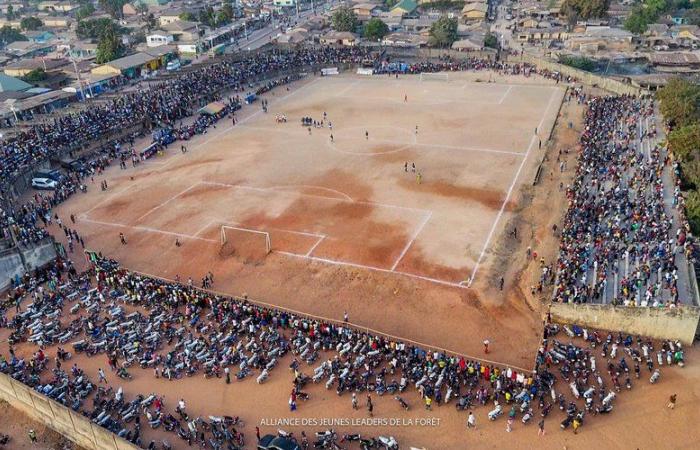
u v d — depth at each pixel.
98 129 114.75
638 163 89.44
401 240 75.62
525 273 67.31
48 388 50.00
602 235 69.31
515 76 160.75
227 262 72.88
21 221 82.50
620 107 120.88
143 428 47.00
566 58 168.38
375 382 50.75
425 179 94.31
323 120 127.38
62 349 56.19
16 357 55.72
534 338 56.72
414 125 122.31
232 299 64.44
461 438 44.94
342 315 61.69
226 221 82.75
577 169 91.81
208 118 127.88
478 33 194.38
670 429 44.69
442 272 68.25
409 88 152.12
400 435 45.38
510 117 125.62
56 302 63.25
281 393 50.31
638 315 54.16
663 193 79.25
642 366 51.31
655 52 173.00
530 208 83.06
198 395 50.44
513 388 48.97
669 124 105.44
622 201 76.00
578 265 63.56
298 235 78.00
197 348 55.03
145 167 104.56
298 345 55.44
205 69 158.88
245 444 45.00
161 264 73.25
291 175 97.94
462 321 59.78
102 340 57.19
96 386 51.38
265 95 149.25
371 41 197.12
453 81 158.00
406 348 54.41
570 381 49.62
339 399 49.44
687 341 53.72
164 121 125.00
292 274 69.56
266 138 117.00
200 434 45.97
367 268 69.81
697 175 80.19
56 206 90.44
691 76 152.62
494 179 93.44
